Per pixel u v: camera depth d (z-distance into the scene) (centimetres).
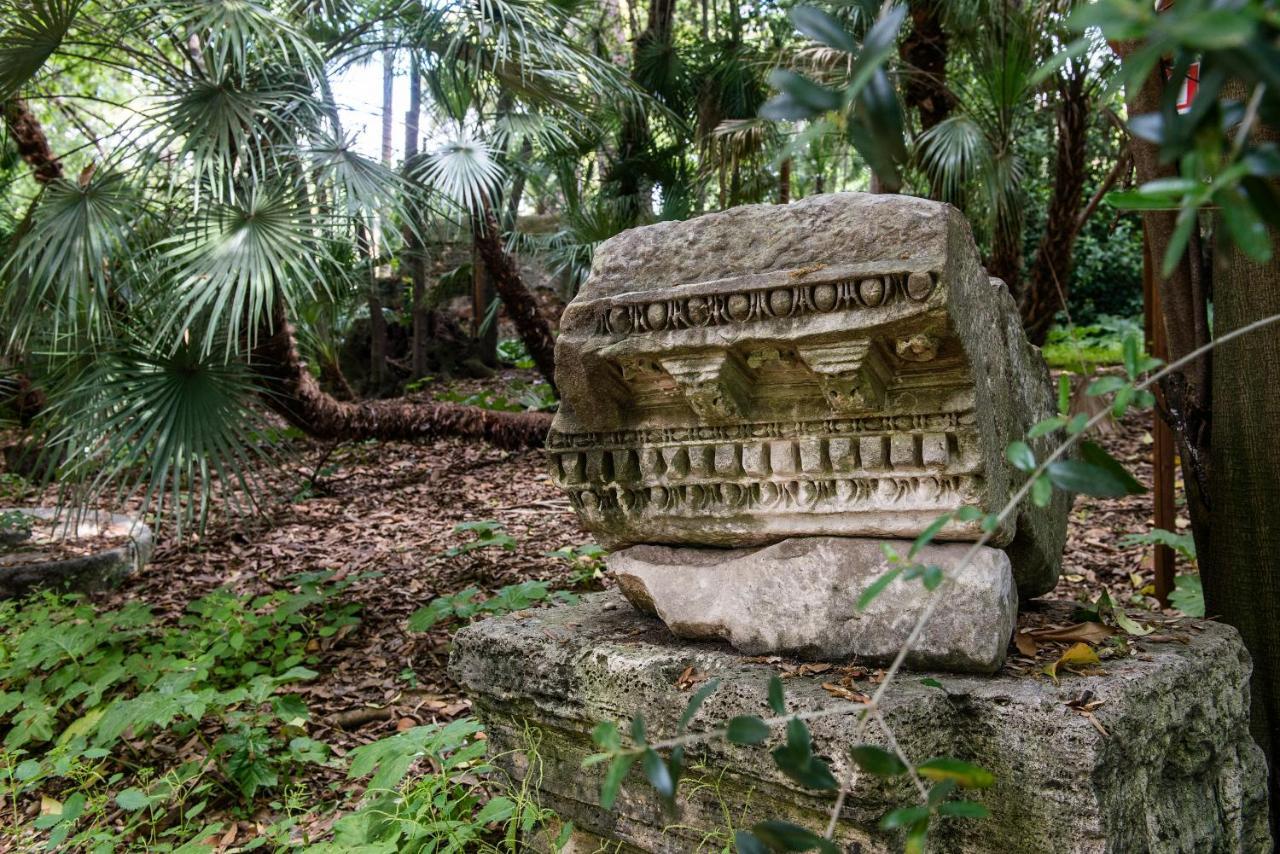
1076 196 596
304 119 469
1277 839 239
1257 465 239
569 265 815
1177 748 202
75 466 407
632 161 779
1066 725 175
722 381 208
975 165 520
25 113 505
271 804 290
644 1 1037
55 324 385
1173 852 192
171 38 465
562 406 238
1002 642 195
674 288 211
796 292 196
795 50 577
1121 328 1050
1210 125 63
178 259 412
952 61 654
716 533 226
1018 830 180
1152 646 215
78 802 247
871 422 202
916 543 99
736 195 631
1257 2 56
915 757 178
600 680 219
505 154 624
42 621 389
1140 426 747
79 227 394
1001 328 222
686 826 210
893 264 187
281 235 406
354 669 386
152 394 406
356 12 539
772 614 215
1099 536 521
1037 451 232
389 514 623
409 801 234
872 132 79
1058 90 560
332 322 758
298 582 427
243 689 290
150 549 557
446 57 545
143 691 355
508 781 246
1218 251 70
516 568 493
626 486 234
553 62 548
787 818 193
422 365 1078
